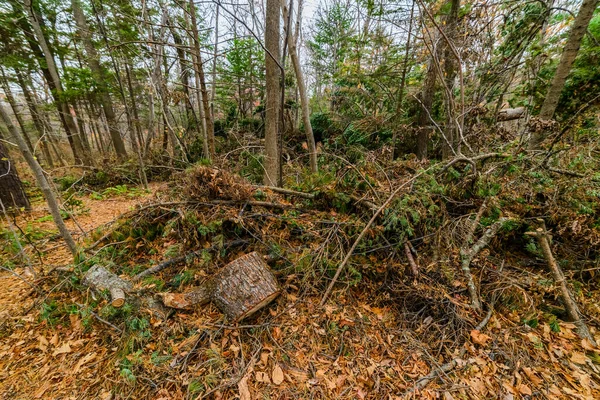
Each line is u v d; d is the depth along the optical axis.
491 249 2.54
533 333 1.83
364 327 1.96
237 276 1.97
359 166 3.26
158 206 2.71
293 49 4.51
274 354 1.74
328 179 3.32
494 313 1.98
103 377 1.56
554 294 2.05
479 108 3.34
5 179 3.94
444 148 4.90
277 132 4.46
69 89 7.10
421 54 5.21
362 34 6.45
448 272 2.15
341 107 8.08
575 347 1.76
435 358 1.71
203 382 1.50
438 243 2.38
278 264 2.39
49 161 9.53
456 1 4.21
